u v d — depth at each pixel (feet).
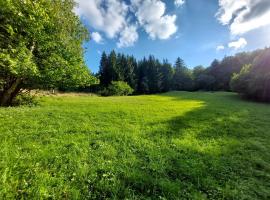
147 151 24.34
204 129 39.37
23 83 57.16
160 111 61.00
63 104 71.20
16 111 43.19
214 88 319.06
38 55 55.06
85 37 71.97
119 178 17.42
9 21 41.09
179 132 35.53
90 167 18.57
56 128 31.71
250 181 19.12
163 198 15.08
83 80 63.87
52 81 57.00
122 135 30.19
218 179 19.11
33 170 16.83
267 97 129.59
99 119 42.34
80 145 24.29
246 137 35.42
